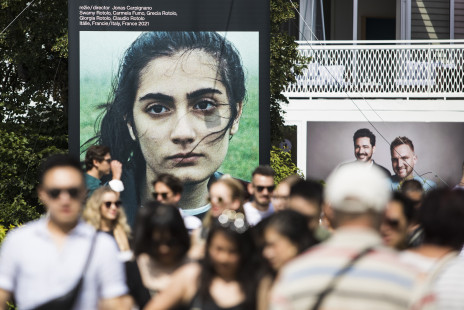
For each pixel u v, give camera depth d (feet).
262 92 75.66
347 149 121.80
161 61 75.51
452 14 137.28
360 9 147.23
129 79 75.41
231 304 27.91
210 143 75.77
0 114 106.63
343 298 20.83
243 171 76.02
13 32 105.19
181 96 75.77
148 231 31.71
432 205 26.30
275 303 21.50
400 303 20.74
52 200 26.86
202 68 75.72
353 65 122.72
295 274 21.53
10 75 112.27
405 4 135.95
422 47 122.42
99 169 52.90
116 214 43.70
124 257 36.83
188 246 31.96
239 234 27.91
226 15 75.46
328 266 21.25
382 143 121.90
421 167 122.11
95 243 27.02
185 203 75.82
